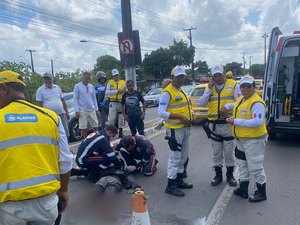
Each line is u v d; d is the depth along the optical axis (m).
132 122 8.22
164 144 8.92
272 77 8.02
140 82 43.03
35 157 2.22
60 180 2.57
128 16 9.43
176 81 4.91
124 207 4.41
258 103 4.45
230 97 5.18
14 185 2.14
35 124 2.27
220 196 4.89
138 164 6.19
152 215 4.25
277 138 9.09
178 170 5.24
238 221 4.02
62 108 7.57
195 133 10.47
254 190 5.05
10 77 2.33
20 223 2.21
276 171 6.05
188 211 4.37
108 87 9.26
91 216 4.18
